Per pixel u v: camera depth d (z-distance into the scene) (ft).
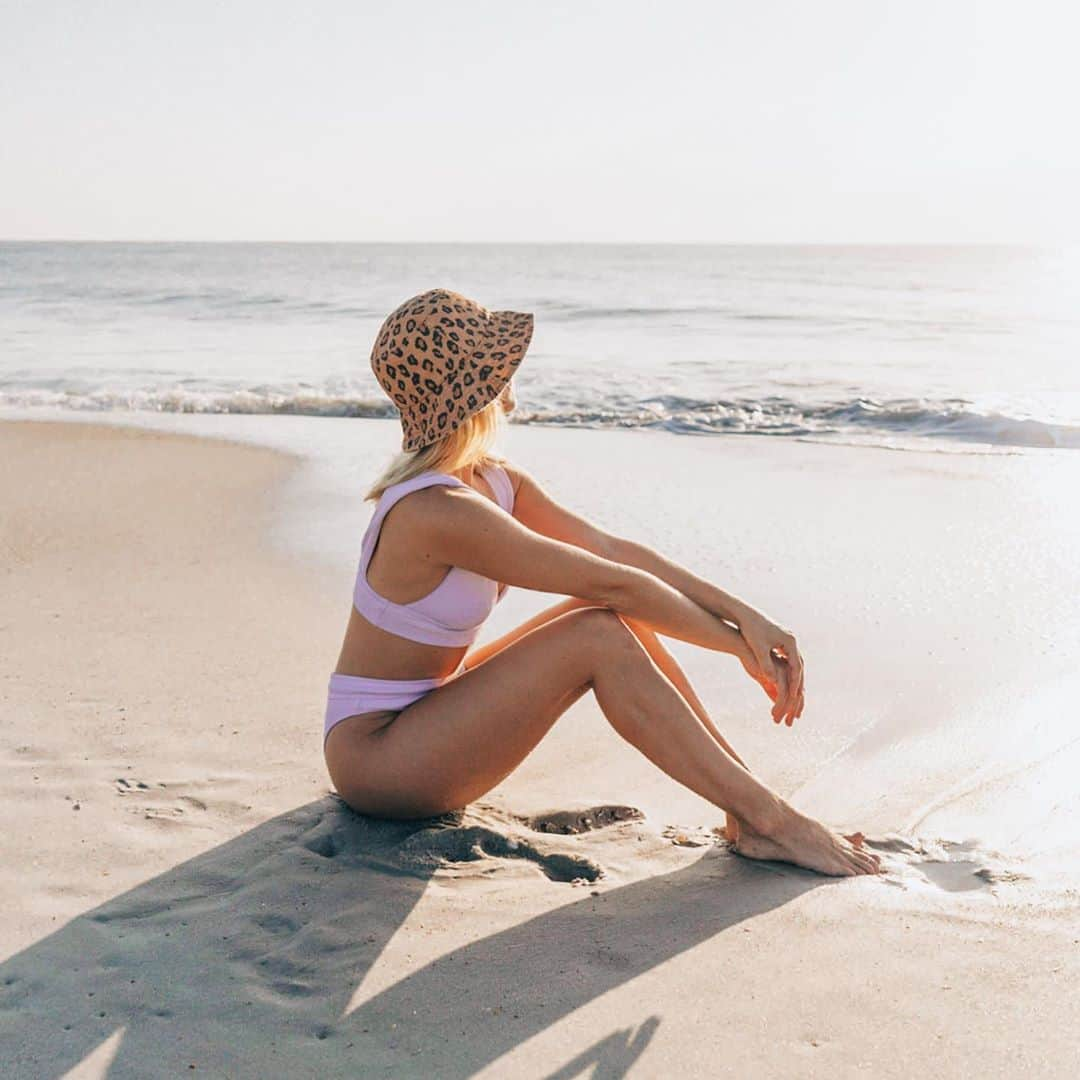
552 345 63.31
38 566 19.61
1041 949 7.72
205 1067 6.76
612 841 9.77
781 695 9.46
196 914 8.56
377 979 7.66
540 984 7.55
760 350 59.26
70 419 38.55
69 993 7.56
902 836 9.82
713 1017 7.12
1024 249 513.45
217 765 11.36
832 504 23.12
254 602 17.31
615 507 23.08
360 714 9.60
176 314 93.15
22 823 10.05
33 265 222.69
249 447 31.89
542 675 9.00
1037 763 11.37
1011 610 16.25
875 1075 6.51
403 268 209.77
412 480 9.00
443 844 9.52
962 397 39.09
